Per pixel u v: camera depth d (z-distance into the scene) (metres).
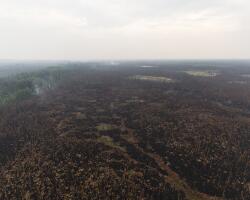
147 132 59.56
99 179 39.62
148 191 38.03
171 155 48.84
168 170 44.91
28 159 48.00
